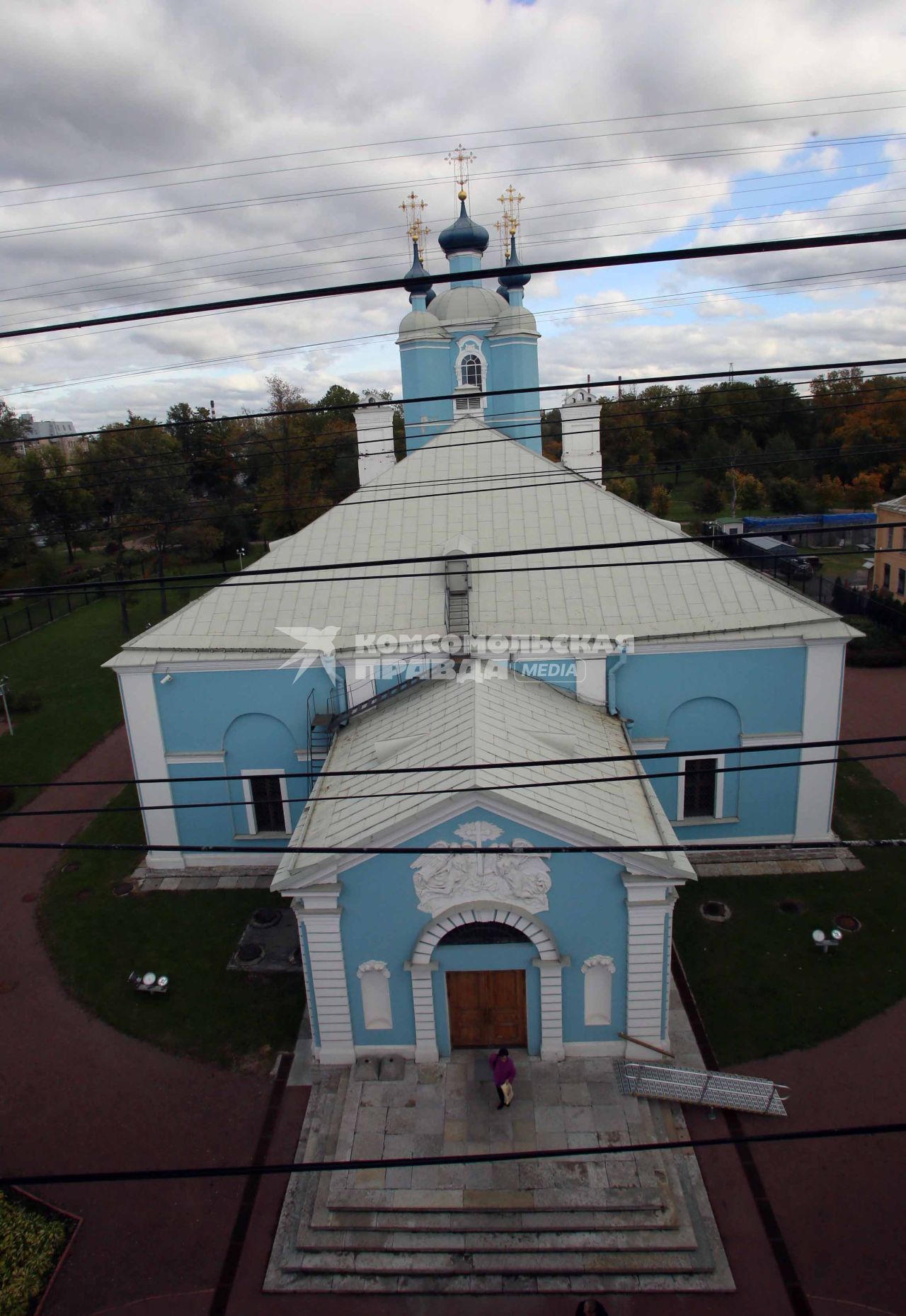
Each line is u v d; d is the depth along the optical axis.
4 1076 20.84
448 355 44.59
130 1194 17.67
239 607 27.59
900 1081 19.39
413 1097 18.94
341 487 94.50
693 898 26.03
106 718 44.25
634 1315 15.09
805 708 26.69
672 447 104.81
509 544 28.14
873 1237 16.14
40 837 32.53
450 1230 16.31
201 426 93.56
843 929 24.41
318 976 19.42
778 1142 18.11
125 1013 22.67
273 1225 16.98
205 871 28.97
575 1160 17.30
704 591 26.88
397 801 19.23
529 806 17.78
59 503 79.50
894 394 88.25
